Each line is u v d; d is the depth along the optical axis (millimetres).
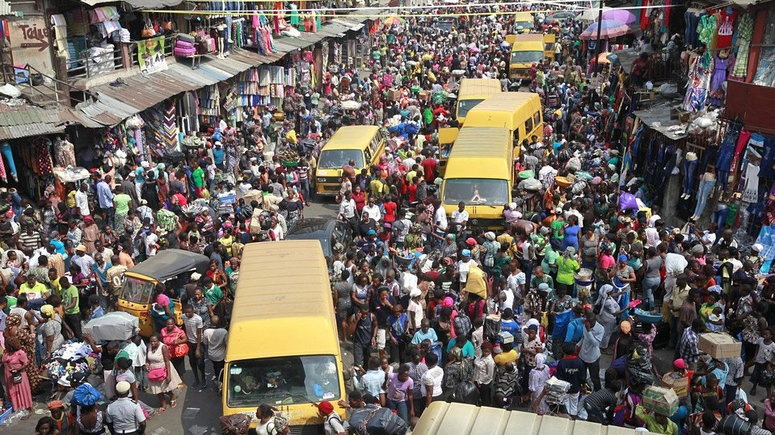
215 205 21547
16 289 15133
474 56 52844
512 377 12453
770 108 17531
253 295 12891
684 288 14664
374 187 23141
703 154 20375
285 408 11359
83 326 14820
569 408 12094
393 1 62219
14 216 18875
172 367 13672
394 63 49969
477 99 32938
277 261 14406
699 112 21516
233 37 34812
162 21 29922
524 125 28188
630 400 11016
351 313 15609
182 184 21984
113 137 23703
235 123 33719
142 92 25969
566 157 26672
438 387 12273
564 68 45219
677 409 10648
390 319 14414
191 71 30172
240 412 11367
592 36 36469
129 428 11375
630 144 24828
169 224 19469
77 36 25297
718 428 10414
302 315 12117
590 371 13000
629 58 31531
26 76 22438
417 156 26906
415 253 17547
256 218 19688
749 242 18281
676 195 21828
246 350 11742
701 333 13133
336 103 38219
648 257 15906
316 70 44156
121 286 15953
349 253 16594
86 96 23672
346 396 12023
